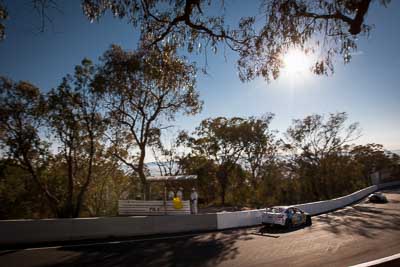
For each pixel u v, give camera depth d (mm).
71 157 24031
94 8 6855
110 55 19156
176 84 8984
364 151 59531
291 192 44906
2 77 20766
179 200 22797
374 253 10883
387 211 26078
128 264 9531
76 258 10242
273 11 6703
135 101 23516
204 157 41406
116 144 25641
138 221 15305
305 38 6758
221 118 41781
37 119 22312
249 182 45406
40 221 13148
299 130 43812
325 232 15914
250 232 16375
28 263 9570
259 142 42375
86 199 27359
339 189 45844
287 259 10117
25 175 26859
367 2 5535
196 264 9555
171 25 7117
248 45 7477
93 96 22484
